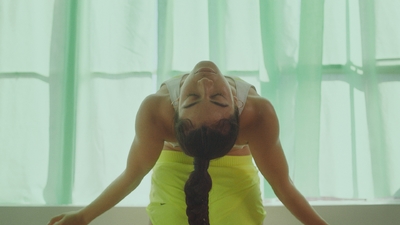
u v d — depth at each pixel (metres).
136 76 1.09
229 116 0.72
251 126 0.81
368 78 1.07
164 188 0.87
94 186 1.07
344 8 1.09
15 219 1.04
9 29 1.10
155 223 0.84
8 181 1.07
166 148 0.92
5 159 1.07
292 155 1.04
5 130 1.08
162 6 1.08
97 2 1.11
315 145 1.04
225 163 0.87
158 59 1.07
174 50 1.10
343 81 1.09
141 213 1.04
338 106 1.08
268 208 1.04
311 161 1.04
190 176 0.73
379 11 1.08
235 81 0.86
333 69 1.09
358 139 1.08
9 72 1.09
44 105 1.09
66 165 1.06
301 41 1.07
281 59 1.08
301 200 0.85
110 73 1.09
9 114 1.08
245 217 0.83
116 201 0.87
